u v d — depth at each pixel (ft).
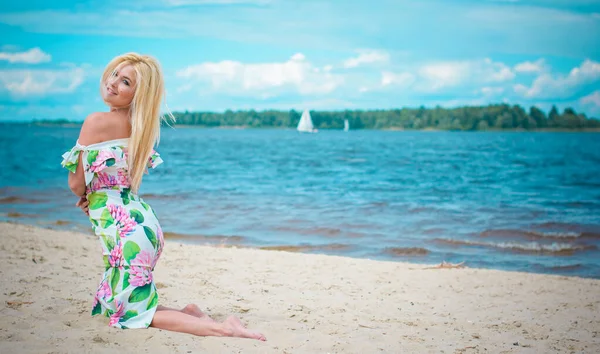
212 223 37.52
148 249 12.78
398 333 13.93
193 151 146.92
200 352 11.42
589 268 26.66
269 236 33.42
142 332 12.32
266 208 45.80
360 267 23.03
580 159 125.90
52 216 37.86
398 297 18.21
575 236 35.24
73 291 16.06
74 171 12.65
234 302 16.17
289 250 29.58
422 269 23.22
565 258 28.94
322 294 17.99
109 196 12.81
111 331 12.31
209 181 70.23
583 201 54.65
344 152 147.33
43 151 128.67
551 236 35.22
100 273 18.93
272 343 12.42
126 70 12.84
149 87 12.96
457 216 43.47
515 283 21.13
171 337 12.14
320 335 13.30
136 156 12.93
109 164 12.62
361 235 34.55
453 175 85.81
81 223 35.09
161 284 17.95
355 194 58.70
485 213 45.44
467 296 18.84
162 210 43.37
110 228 12.69
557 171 95.09
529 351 13.00
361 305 16.83
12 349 11.03
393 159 121.60
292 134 355.77
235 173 83.20
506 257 28.91
